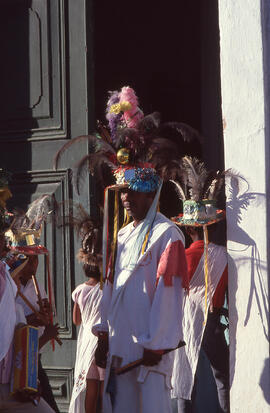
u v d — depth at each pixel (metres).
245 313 4.66
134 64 8.66
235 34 4.76
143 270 4.11
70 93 5.72
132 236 4.27
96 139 4.42
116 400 4.18
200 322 4.93
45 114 5.78
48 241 5.65
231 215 4.74
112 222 6.59
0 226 3.91
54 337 4.74
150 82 8.70
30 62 5.84
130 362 4.06
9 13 5.91
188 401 4.97
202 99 8.13
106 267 4.43
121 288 4.15
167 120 8.62
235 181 4.70
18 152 5.87
